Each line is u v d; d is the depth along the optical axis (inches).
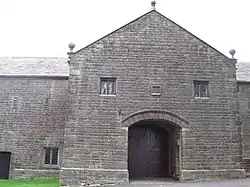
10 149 703.1
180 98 600.1
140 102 592.7
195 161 576.7
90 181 555.5
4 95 729.0
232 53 633.0
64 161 563.2
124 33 621.0
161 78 605.6
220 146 587.5
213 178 571.8
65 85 737.0
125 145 573.6
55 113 721.6
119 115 585.6
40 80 738.8
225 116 601.3
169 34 627.2
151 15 633.6
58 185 573.6
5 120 716.7
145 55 613.6
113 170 560.7
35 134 711.1
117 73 602.9
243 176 580.7
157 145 698.8
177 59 616.7
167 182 571.8
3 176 701.9
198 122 593.6
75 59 607.2
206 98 605.9
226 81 617.6
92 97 591.8
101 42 615.2
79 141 572.4
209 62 621.6
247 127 745.0
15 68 771.4
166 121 601.9
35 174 692.7
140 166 685.9
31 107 724.7
